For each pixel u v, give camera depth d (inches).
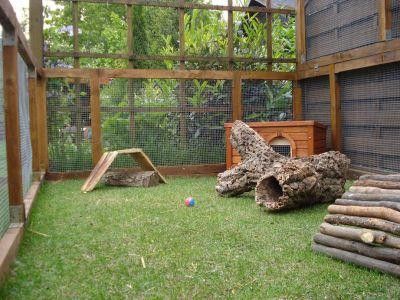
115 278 98.8
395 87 206.5
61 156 254.5
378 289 91.6
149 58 266.7
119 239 128.7
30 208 158.7
